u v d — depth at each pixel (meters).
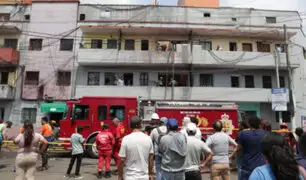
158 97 20.33
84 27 20.92
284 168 1.74
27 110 20.52
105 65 21.34
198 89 20.62
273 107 16.58
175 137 4.05
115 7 23.20
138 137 3.89
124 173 3.84
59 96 20.70
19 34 21.78
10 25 21.86
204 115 11.39
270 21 23.83
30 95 20.66
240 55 21.05
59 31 21.91
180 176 3.90
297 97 21.89
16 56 20.89
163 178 3.95
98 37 22.06
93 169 8.86
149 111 12.55
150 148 3.95
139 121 4.08
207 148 4.39
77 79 21.14
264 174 1.83
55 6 22.34
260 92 20.75
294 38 23.22
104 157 7.68
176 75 21.91
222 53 21.00
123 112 11.81
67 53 21.52
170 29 21.16
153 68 21.67
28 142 5.11
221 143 4.79
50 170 8.52
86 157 11.88
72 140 7.59
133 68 21.61
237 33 22.00
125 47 22.16
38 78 21.08
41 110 18.66
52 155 12.61
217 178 4.69
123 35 22.20
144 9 23.27
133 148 3.78
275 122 21.05
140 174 3.70
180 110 11.45
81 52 20.45
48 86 20.86
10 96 20.16
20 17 22.64
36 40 21.80
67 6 22.41
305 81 22.66
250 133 4.22
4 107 20.55
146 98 20.30
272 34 22.02
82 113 11.75
